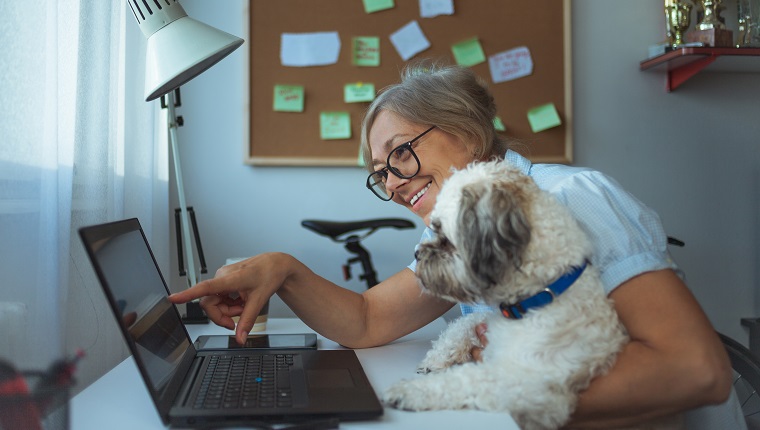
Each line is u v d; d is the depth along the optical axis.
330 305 1.18
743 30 2.40
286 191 2.44
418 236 2.48
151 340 0.84
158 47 1.34
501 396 0.81
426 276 0.97
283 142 2.41
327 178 2.45
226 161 2.41
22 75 1.16
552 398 0.81
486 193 0.88
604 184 1.05
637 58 2.57
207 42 1.34
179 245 1.81
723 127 2.60
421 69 1.38
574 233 0.91
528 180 0.94
